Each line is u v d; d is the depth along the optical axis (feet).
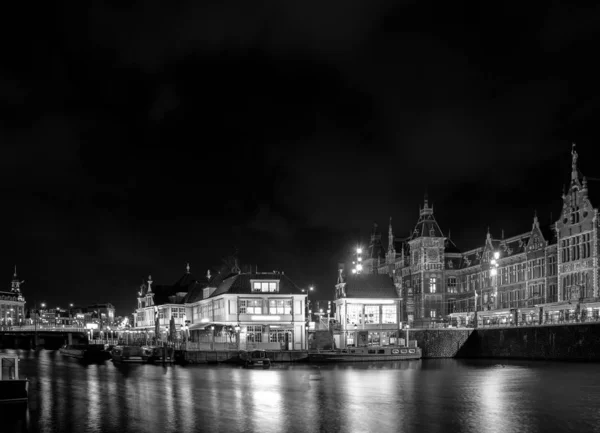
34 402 190.70
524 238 465.06
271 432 144.66
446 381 237.45
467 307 528.63
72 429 150.82
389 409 172.35
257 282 383.45
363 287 417.28
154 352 358.43
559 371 269.44
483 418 158.30
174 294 499.92
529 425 149.59
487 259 501.15
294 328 380.99
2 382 185.26
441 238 547.49
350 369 299.58
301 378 252.83
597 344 307.17
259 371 289.53
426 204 555.69
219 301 396.16
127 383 239.71
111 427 152.46
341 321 411.13
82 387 228.22
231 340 371.15
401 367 311.88
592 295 371.56
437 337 397.19
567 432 142.72
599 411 166.50
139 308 538.06
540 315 368.07
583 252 383.45
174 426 152.46
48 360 412.77
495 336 382.63
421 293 539.29
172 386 226.99
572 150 398.83
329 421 156.35
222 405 181.47
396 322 411.95
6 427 153.79
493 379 242.17
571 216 395.34
